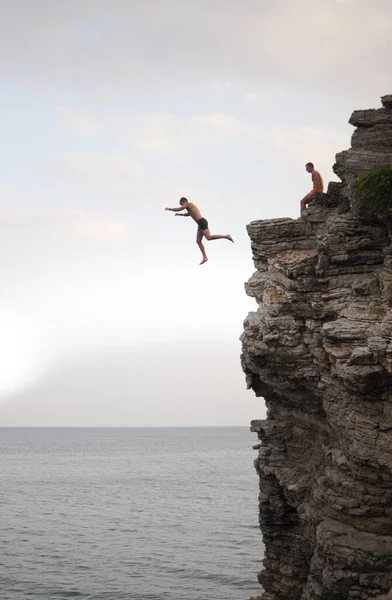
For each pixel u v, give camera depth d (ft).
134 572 237.66
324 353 114.01
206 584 221.05
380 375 103.35
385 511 106.42
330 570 106.32
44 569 241.96
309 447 127.13
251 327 125.59
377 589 101.35
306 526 124.06
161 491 495.82
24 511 393.29
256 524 341.62
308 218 124.26
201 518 364.17
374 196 109.19
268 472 130.21
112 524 346.13
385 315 106.42
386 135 119.96
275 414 134.41
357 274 114.01
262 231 126.00
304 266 116.98
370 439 105.09
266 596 138.00
